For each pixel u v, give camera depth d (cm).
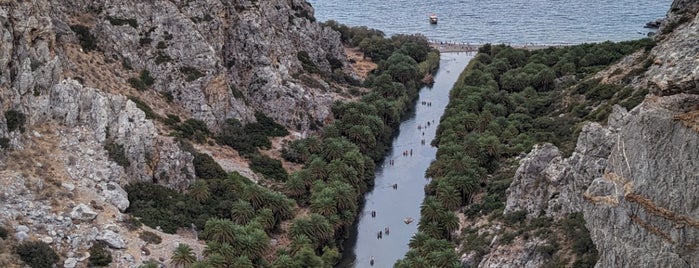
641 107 8844
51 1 14625
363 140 17625
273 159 16238
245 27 18638
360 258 13888
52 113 12312
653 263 8406
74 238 10581
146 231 11494
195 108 15962
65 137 12119
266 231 13162
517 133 16712
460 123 18038
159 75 15850
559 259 10400
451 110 19225
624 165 9106
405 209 15875
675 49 8619
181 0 17062
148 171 12862
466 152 15850
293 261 11744
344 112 18912
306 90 19250
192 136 15362
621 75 17025
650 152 8512
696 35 8481
